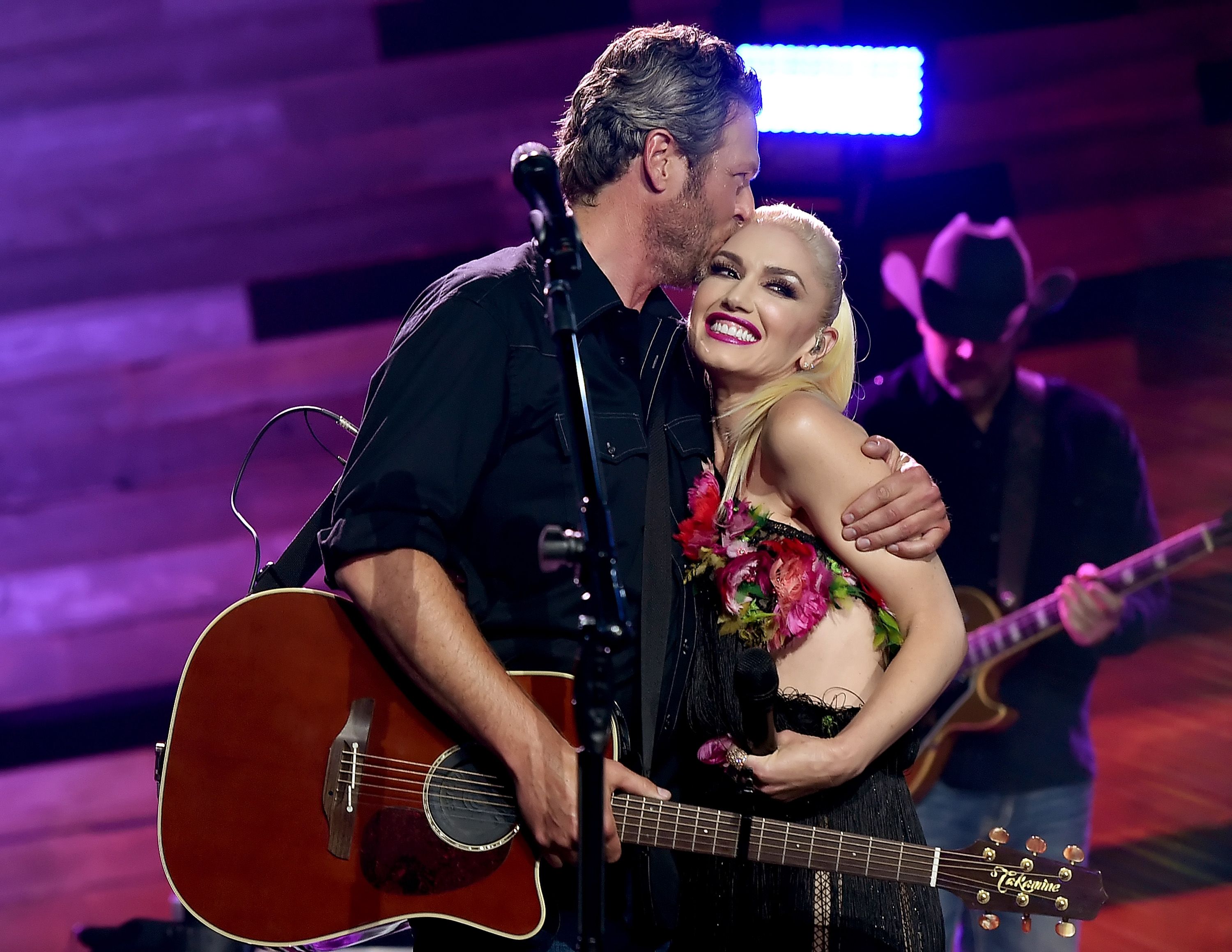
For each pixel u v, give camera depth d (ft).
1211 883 58.80
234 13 66.28
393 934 47.01
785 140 58.59
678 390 27.63
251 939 23.77
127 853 59.82
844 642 25.50
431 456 23.36
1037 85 65.16
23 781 62.13
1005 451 50.98
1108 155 65.92
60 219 67.36
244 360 67.92
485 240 67.41
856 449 25.23
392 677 24.80
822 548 25.96
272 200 67.36
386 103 66.80
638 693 25.59
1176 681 63.62
